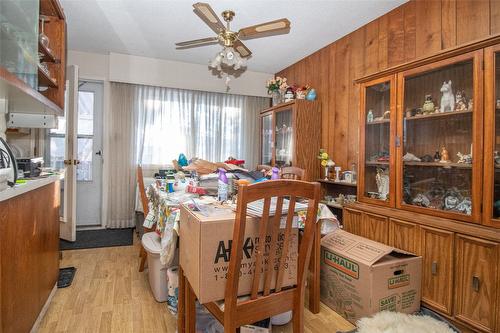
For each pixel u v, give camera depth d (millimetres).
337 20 2830
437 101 2031
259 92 4512
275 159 3932
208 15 2092
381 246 1914
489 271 1529
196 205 1375
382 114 2332
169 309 1871
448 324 1654
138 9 2688
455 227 1687
